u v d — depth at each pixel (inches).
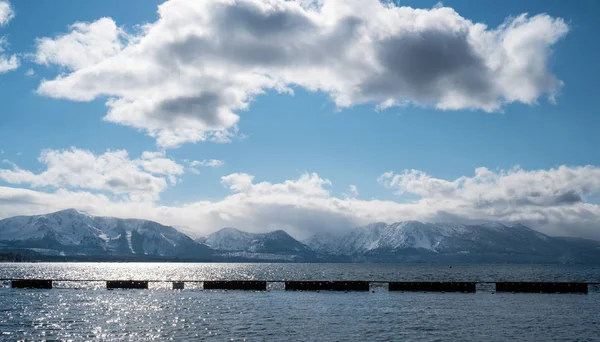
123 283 6220.5
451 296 5049.2
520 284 5556.1
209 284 6013.8
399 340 2701.8
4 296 5073.8
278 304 4328.3
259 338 2746.1
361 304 4306.1
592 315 3627.0
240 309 3981.3
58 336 2819.9
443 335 2844.5
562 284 5477.4
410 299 4746.6
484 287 6397.6
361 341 2667.3
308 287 5846.5
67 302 4517.7
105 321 3348.9
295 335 2832.2
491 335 2849.4
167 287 6417.3
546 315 3636.8
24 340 2711.6
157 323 3257.9
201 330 2992.1
